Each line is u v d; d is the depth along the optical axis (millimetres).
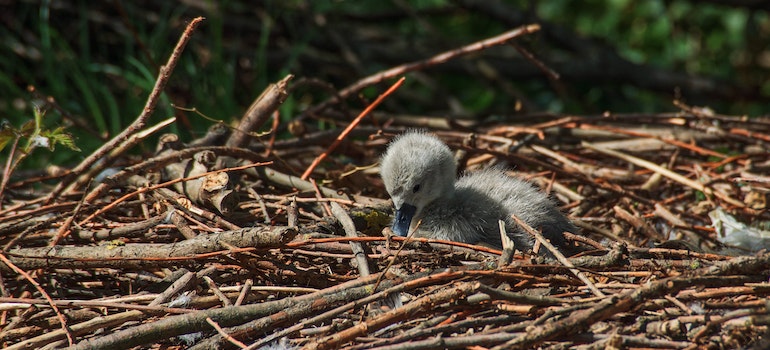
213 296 7562
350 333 6801
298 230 7957
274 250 8086
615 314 7004
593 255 8234
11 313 7836
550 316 6910
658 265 7746
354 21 18656
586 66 18016
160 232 8750
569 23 19875
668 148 11664
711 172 10875
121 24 15805
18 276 8195
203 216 8641
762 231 9492
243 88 15859
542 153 11250
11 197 10367
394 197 9250
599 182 10664
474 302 7176
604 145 11859
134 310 7430
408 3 18797
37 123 8820
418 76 17406
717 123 11930
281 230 7652
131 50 14852
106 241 8609
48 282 8219
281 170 10445
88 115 14641
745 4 17578
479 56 17859
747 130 12000
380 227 9164
